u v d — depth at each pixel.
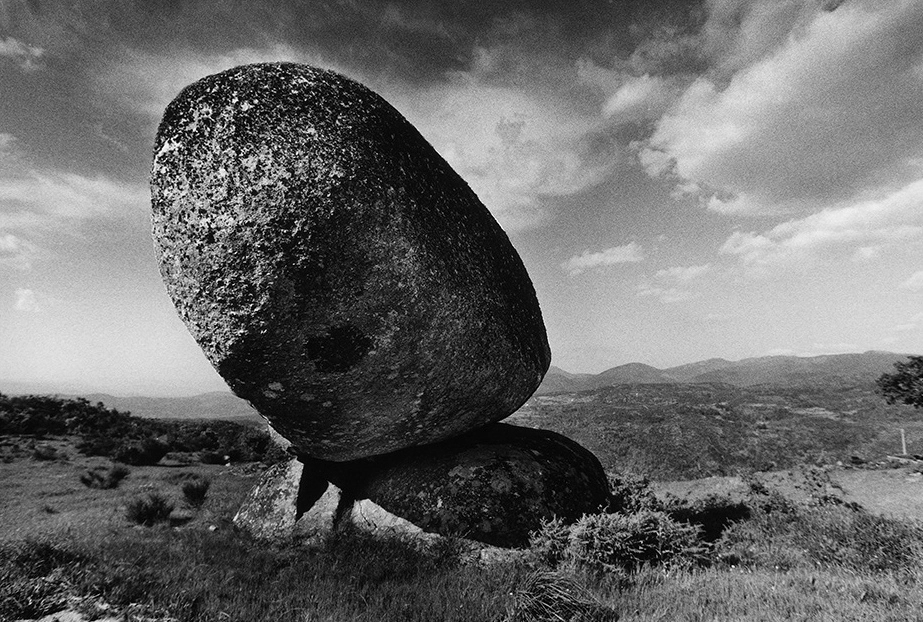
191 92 5.89
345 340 5.86
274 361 5.78
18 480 16.02
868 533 6.38
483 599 4.37
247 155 5.51
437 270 6.17
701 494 10.36
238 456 23.84
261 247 5.40
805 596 4.50
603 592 4.59
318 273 5.51
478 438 8.08
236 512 9.16
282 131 5.60
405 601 4.44
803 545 6.54
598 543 5.51
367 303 5.80
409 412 6.69
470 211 7.39
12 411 28.14
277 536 7.34
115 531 7.23
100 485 15.13
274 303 5.48
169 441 25.70
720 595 4.55
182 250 5.64
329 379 6.00
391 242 5.80
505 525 6.67
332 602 4.40
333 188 5.50
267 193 5.41
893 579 5.13
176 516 9.25
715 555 5.96
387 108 6.96
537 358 7.80
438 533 6.69
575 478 7.66
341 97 6.15
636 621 3.91
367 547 6.52
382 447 7.20
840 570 5.54
